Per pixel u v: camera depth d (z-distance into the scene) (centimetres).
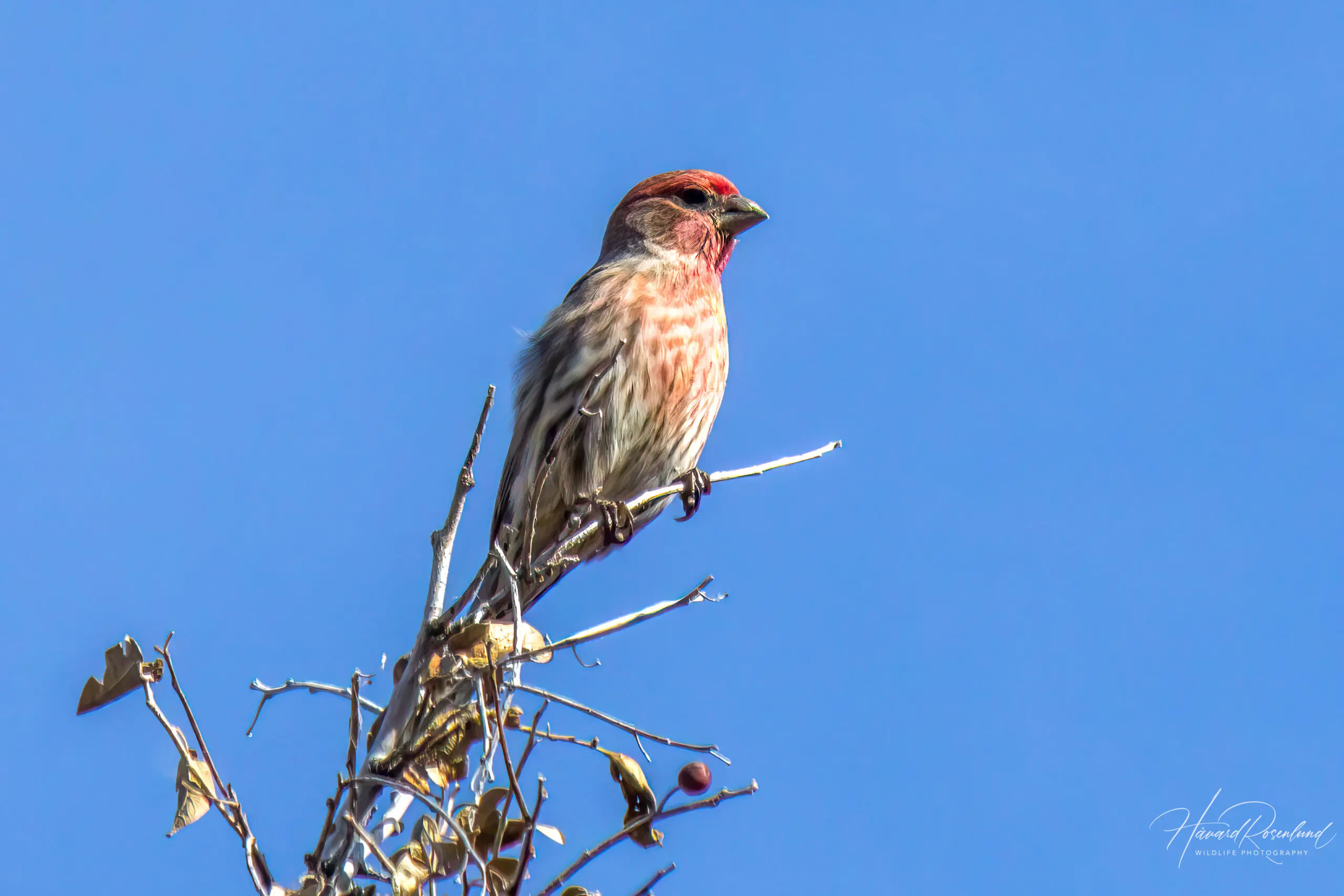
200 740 716
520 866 668
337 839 743
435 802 693
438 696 794
